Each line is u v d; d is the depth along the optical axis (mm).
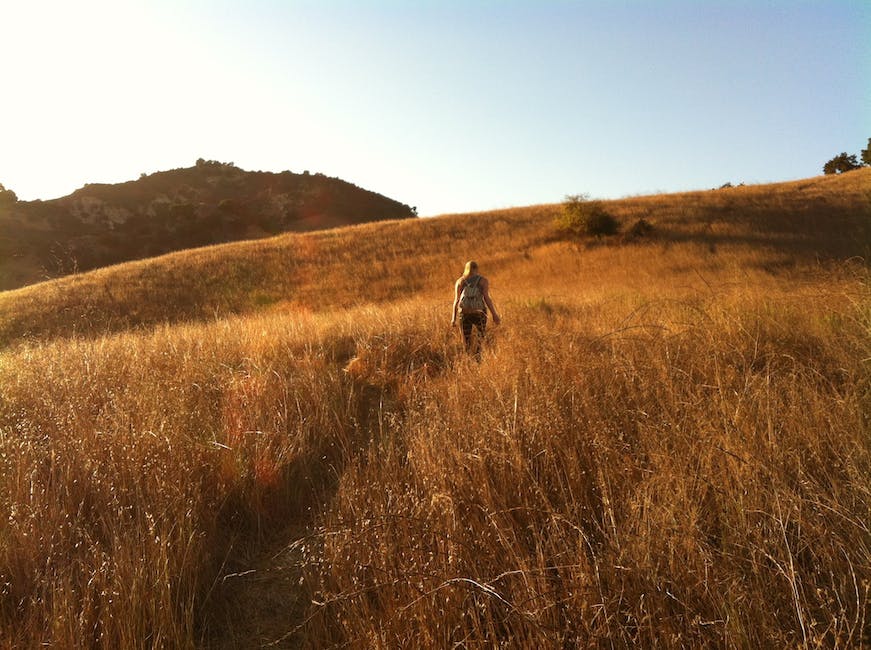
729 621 1854
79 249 78188
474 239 36031
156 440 3805
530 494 2770
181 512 3035
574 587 2094
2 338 20094
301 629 2482
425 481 2924
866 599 1842
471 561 2316
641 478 2777
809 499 2406
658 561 2145
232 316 14297
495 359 5371
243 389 5262
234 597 2781
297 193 121188
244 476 3689
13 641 2250
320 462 4145
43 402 4914
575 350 4844
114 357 6680
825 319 5398
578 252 30141
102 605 2311
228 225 100000
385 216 122000
